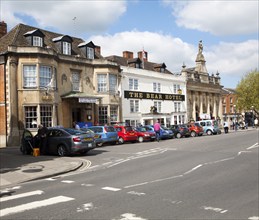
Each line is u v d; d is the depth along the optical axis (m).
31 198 7.74
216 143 21.89
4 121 25.27
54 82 27.05
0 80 25.59
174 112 44.09
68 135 16.73
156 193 7.79
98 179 10.06
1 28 30.86
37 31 27.61
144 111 38.38
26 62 25.50
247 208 6.33
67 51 30.34
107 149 20.56
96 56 34.59
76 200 7.32
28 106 25.58
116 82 33.84
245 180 9.07
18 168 12.79
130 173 10.93
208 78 54.97
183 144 22.27
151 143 24.94
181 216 5.90
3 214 6.39
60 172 11.82
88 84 31.39
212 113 56.38
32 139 18.14
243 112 74.19
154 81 40.84
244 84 65.75
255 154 14.98
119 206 6.69
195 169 11.24
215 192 7.73
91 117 31.02
